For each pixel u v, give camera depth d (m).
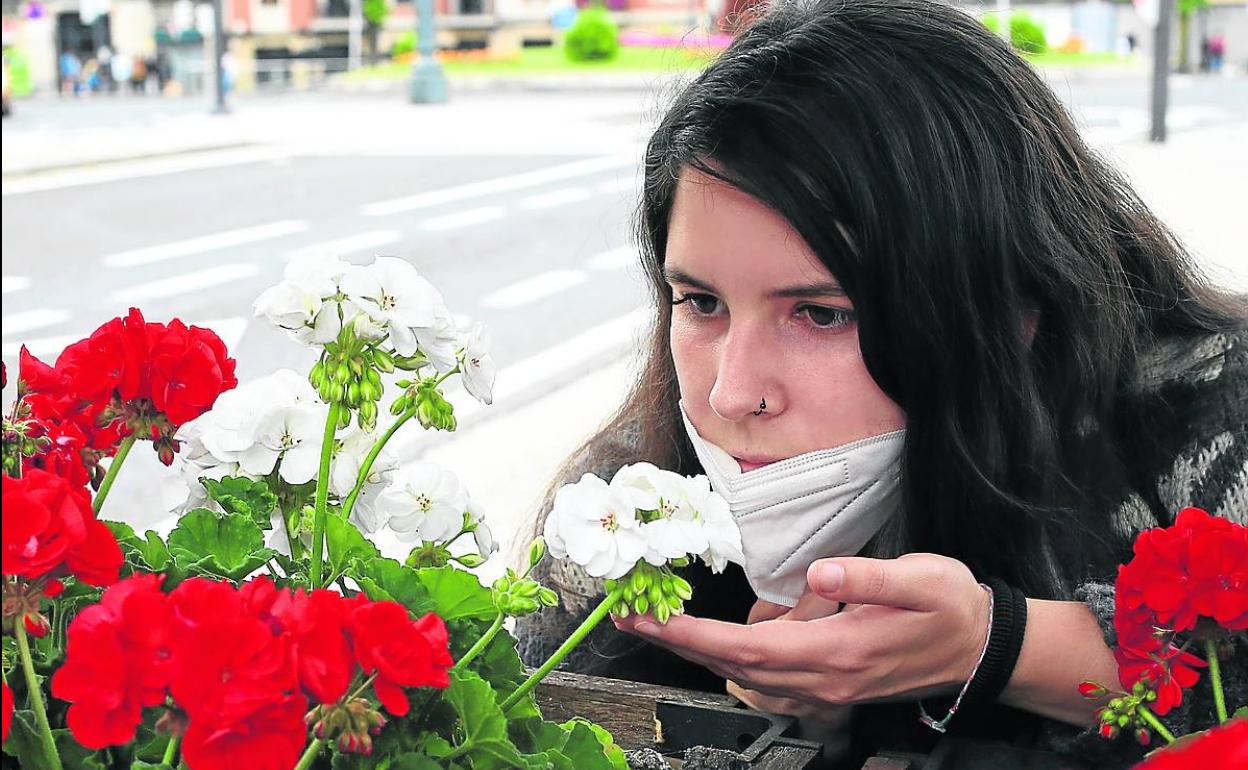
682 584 0.78
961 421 1.11
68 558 0.68
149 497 3.96
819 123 1.04
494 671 0.81
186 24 41.19
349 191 10.95
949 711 1.11
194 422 0.90
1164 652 0.90
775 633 1.02
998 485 1.13
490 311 6.43
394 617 0.63
